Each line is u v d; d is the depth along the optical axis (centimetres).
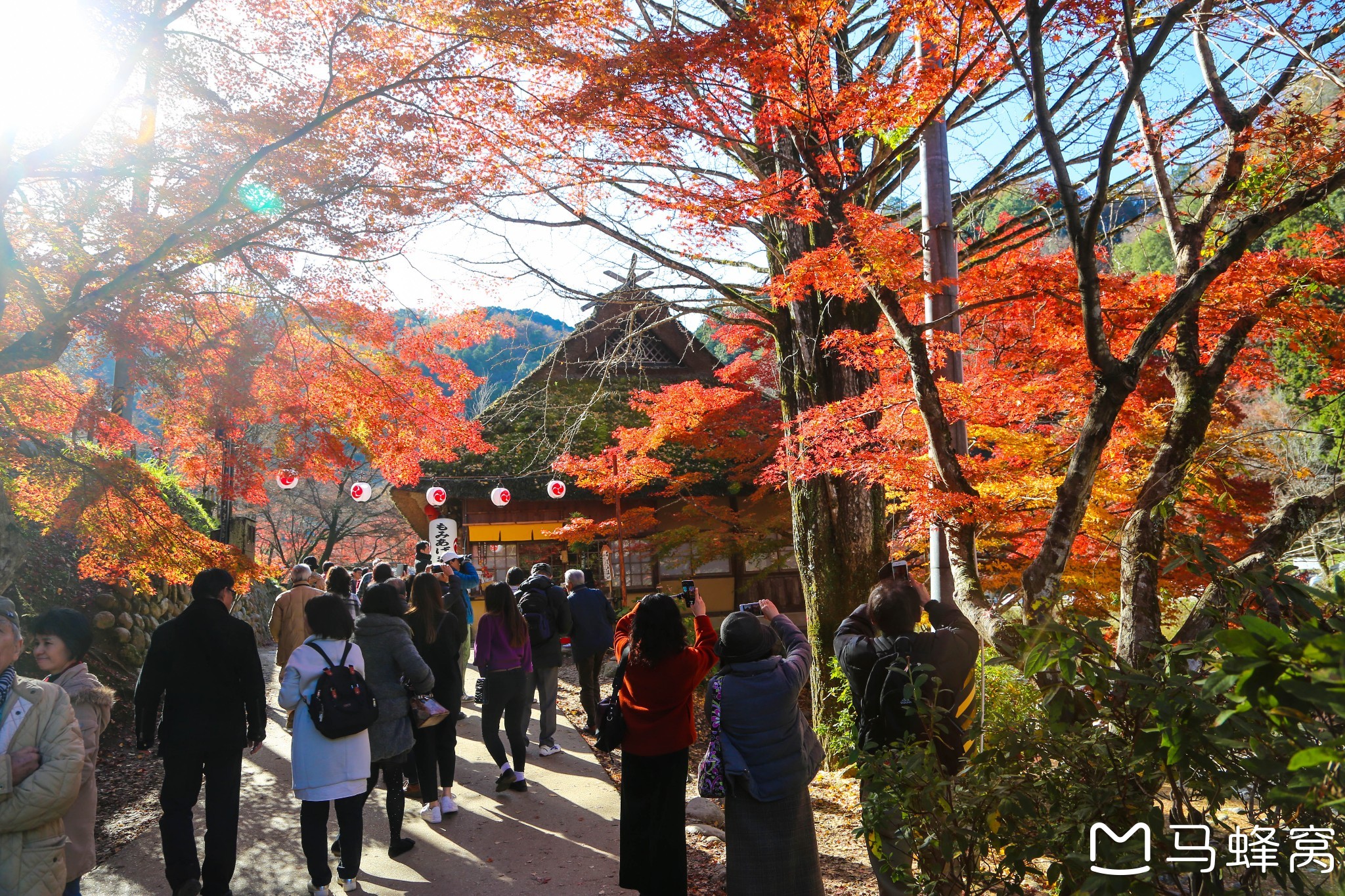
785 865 378
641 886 418
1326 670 144
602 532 1510
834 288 521
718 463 1688
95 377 682
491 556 1714
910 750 279
